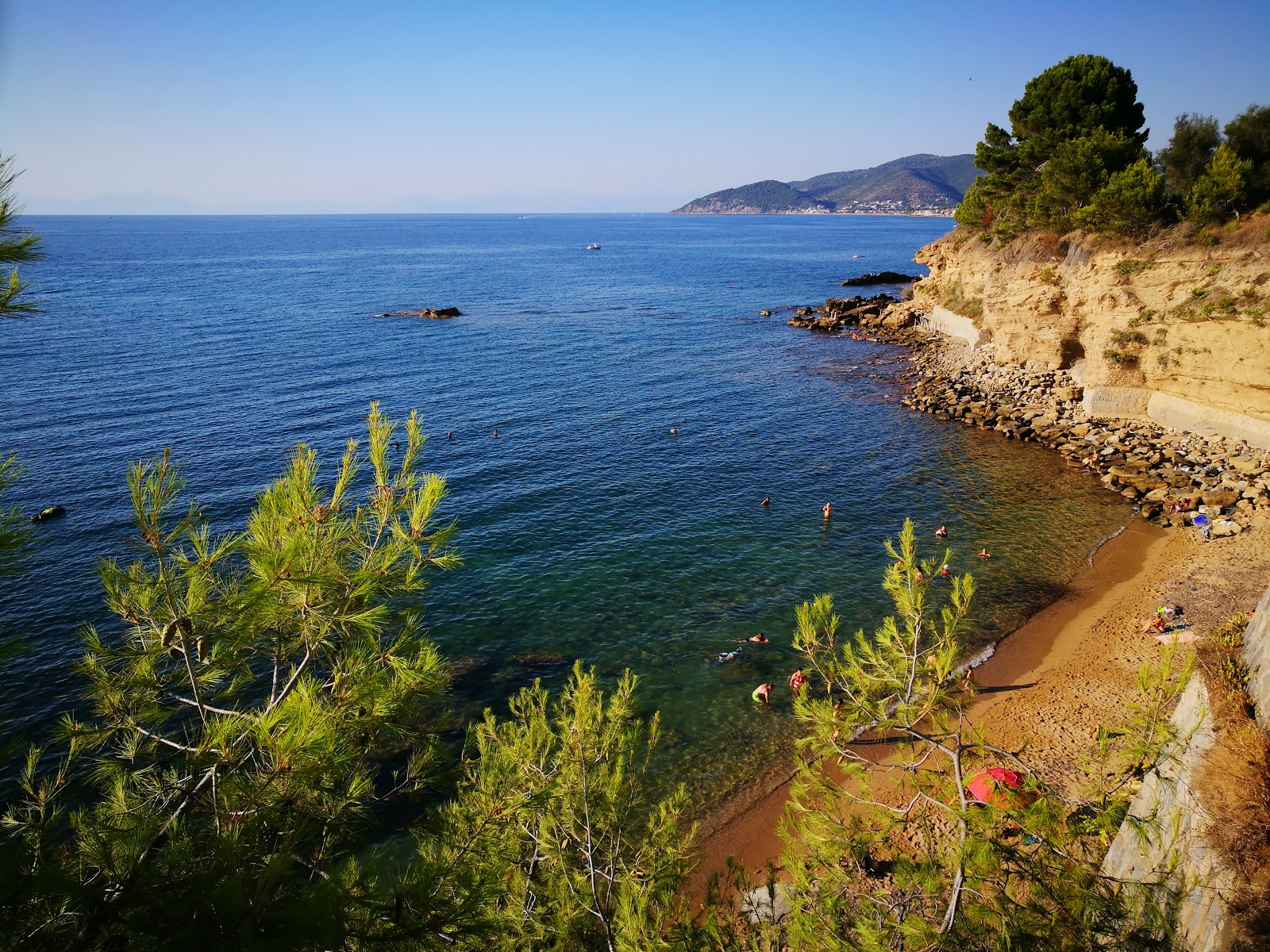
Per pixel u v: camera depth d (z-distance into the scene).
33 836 4.82
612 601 28.45
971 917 7.62
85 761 10.02
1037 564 30.72
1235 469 36.66
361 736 7.13
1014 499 37.41
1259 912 7.69
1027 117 63.41
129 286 118.50
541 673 24.02
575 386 61.19
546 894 8.80
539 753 9.68
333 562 7.24
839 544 33.19
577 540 33.50
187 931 4.38
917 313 84.25
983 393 54.59
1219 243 40.16
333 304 105.19
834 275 149.25
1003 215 67.69
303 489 7.36
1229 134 46.25
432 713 21.72
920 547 32.72
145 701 6.89
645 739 21.12
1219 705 10.69
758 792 19.28
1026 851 8.21
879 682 9.49
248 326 84.50
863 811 14.23
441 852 7.77
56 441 43.88
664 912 8.91
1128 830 11.08
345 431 47.66
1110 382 45.47
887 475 41.22
